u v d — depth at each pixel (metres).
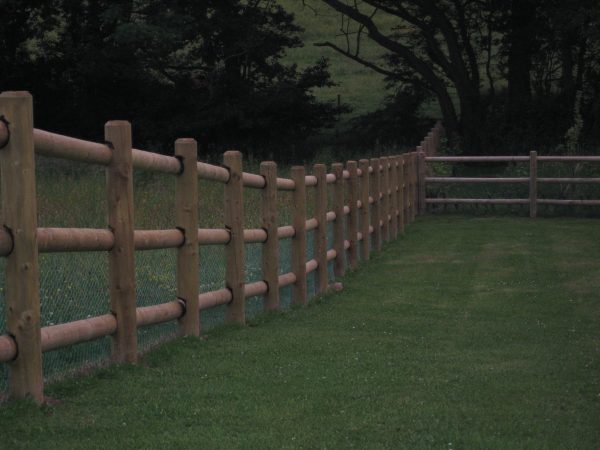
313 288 13.07
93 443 5.34
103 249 7.04
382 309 11.12
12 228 5.89
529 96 38.38
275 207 10.64
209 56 40.19
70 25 40.97
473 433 5.84
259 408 6.29
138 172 19.31
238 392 6.72
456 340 9.12
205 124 38.28
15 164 5.87
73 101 40.19
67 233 6.46
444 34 39.03
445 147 32.53
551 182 23.28
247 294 9.96
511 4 38.84
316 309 11.12
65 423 5.71
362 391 6.87
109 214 7.16
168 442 5.42
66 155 6.45
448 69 39.44
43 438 5.40
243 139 40.47
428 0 38.91
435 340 9.12
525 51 39.00
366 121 42.78
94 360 7.50
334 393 6.79
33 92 39.72
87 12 39.50
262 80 45.47
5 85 39.47
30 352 5.96
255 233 10.20
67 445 5.28
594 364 7.98
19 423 5.60
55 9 40.00
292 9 74.75
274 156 38.81
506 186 25.05
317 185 12.49
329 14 74.06
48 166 17.62
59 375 6.95
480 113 37.28
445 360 8.11
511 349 8.68
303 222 11.52
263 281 10.64
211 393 6.64
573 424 6.12
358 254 16.58
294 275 11.45
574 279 13.55
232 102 39.28
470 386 7.12
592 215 23.06
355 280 13.72
